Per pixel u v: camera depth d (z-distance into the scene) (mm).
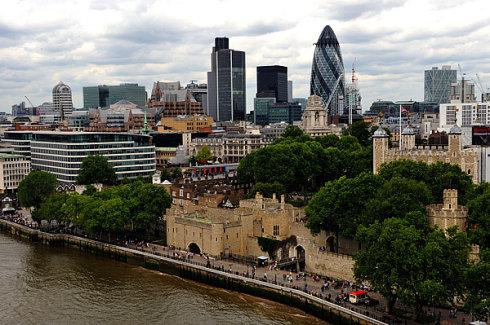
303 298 158250
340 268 171375
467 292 131000
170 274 199000
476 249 147125
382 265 137000
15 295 180625
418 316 135500
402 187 168250
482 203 156375
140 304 170750
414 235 137875
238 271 182250
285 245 191875
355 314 140750
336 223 181875
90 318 160875
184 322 156125
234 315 159375
